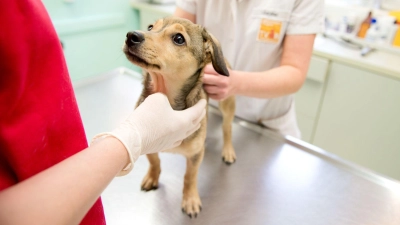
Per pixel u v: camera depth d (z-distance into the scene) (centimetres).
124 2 233
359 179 105
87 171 44
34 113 44
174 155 116
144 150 66
